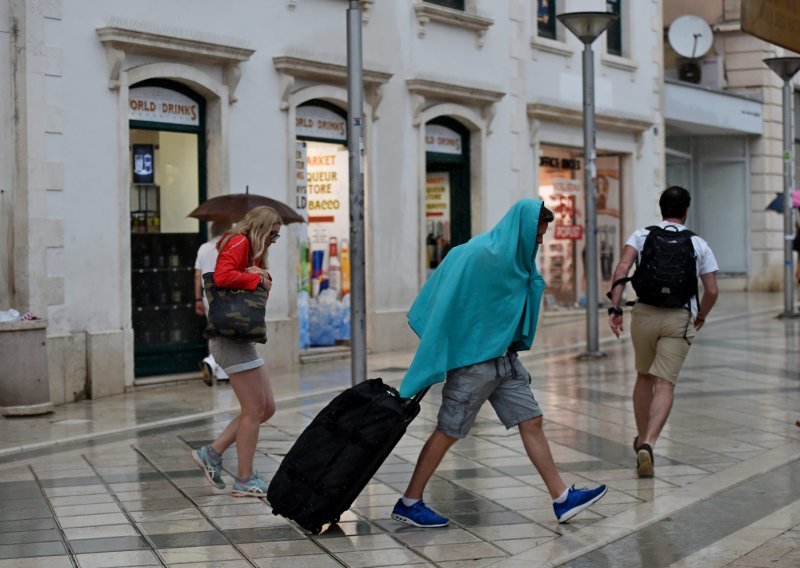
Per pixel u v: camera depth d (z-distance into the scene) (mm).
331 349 20938
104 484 10383
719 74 38656
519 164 26156
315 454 8430
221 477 10422
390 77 21547
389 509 9391
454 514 9227
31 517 9172
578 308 29953
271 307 19484
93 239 16516
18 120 15688
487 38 24984
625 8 30984
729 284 40062
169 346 17859
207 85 18141
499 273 8500
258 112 19188
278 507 8500
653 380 11031
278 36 19547
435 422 13391
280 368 19453
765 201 39750
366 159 21578
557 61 27641
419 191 22906
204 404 15516
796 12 7371
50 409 14719
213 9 18359
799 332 24125
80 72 16359
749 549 8172
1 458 11789
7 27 15578
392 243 22297
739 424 13352
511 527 8828
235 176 18766
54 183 16000
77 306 16297
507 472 10734
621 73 30484
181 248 18109
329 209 21406
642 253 10625
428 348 8383
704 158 40406
